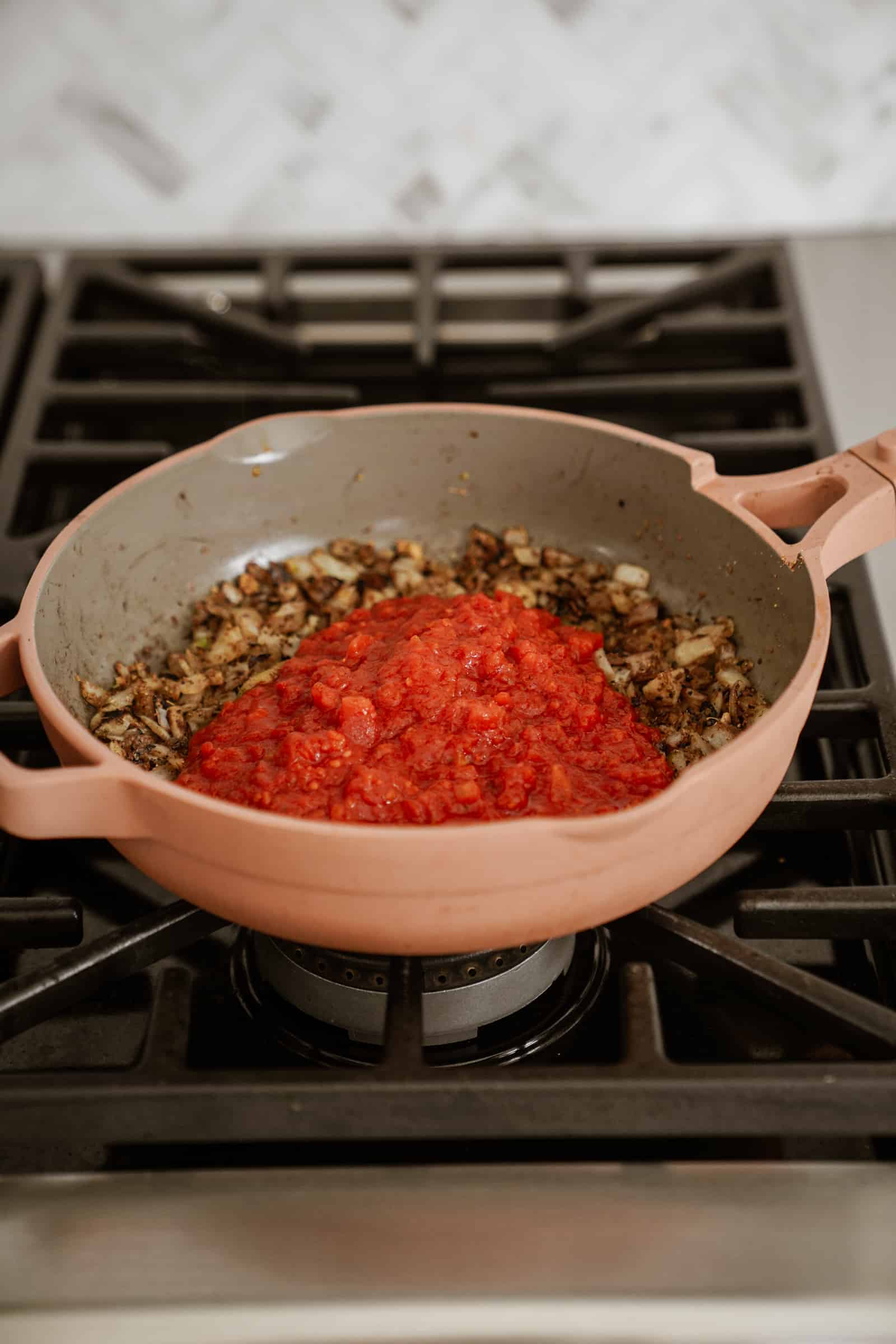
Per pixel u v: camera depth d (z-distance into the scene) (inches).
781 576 26.8
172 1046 21.9
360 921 20.6
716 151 48.5
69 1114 21.1
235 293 50.4
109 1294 18.2
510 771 23.7
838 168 48.9
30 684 22.8
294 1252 18.8
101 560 29.0
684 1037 24.8
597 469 31.3
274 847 19.7
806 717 22.8
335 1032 24.8
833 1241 18.8
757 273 45.7
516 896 20.2
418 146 48.3
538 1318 17.9
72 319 45.1
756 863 28.6
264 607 31.7
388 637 28.7
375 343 45.4
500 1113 21.0
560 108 47.5
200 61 46.4
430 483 32.9
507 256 46.9
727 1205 19.5
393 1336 17.9
